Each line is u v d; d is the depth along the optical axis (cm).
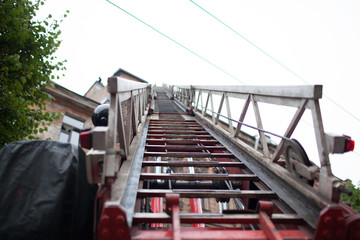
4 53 362
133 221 154
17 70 358
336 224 137
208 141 418
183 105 988
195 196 202
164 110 870
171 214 156
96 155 146
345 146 167
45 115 388
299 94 203
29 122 373
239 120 357
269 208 157
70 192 171
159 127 520
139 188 220
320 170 177
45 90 962
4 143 359
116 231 129
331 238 136
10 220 148
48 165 172
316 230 138
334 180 161
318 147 180
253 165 286
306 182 198
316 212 170
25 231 146
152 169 797
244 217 163
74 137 1002
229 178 248
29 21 375
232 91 387
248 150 316
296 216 168
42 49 380
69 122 1007
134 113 329
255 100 304
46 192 160
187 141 408
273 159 254
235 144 372
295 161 210
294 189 204
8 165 166
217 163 290
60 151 180
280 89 235
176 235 130
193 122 623
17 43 362
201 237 134
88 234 178
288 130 221
